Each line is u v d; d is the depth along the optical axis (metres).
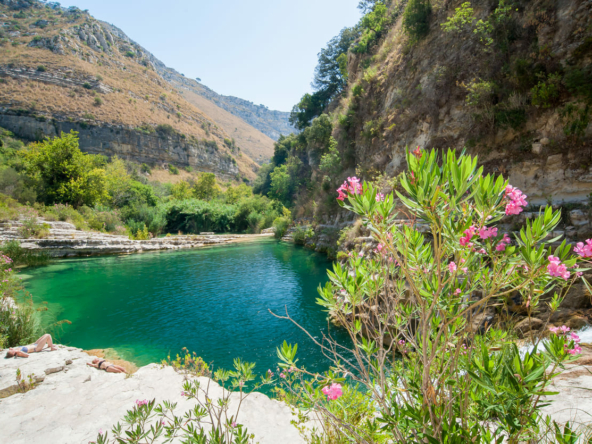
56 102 65.94
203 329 9.31
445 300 1.66
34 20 92.88
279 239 34.91
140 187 42.00
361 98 22.81
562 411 2.31
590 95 8.02
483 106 11.02
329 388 1.87
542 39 9.70
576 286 5.37
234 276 16.23
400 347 2.20
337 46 39.56
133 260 20.98
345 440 2.13
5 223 20.86
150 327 9.48
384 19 25.12
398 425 1.69
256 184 60.69
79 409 4.13
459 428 1.49
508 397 1.29
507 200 1.52
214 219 45.09
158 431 2.37
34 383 4.94
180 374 5.27
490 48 11.37
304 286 14.12
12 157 36.47
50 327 9.39
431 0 16.47
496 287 1.65
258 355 7.59
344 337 8.50
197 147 87.31
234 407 4.03
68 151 29.30
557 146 8.71
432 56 15.54
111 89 79.31
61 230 22.73
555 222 1.49
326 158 25.64
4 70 65.94
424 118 14.66
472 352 2.00
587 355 3.45
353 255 2.38
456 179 1.45
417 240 1.92
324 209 26.11
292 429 3.45
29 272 16.77
